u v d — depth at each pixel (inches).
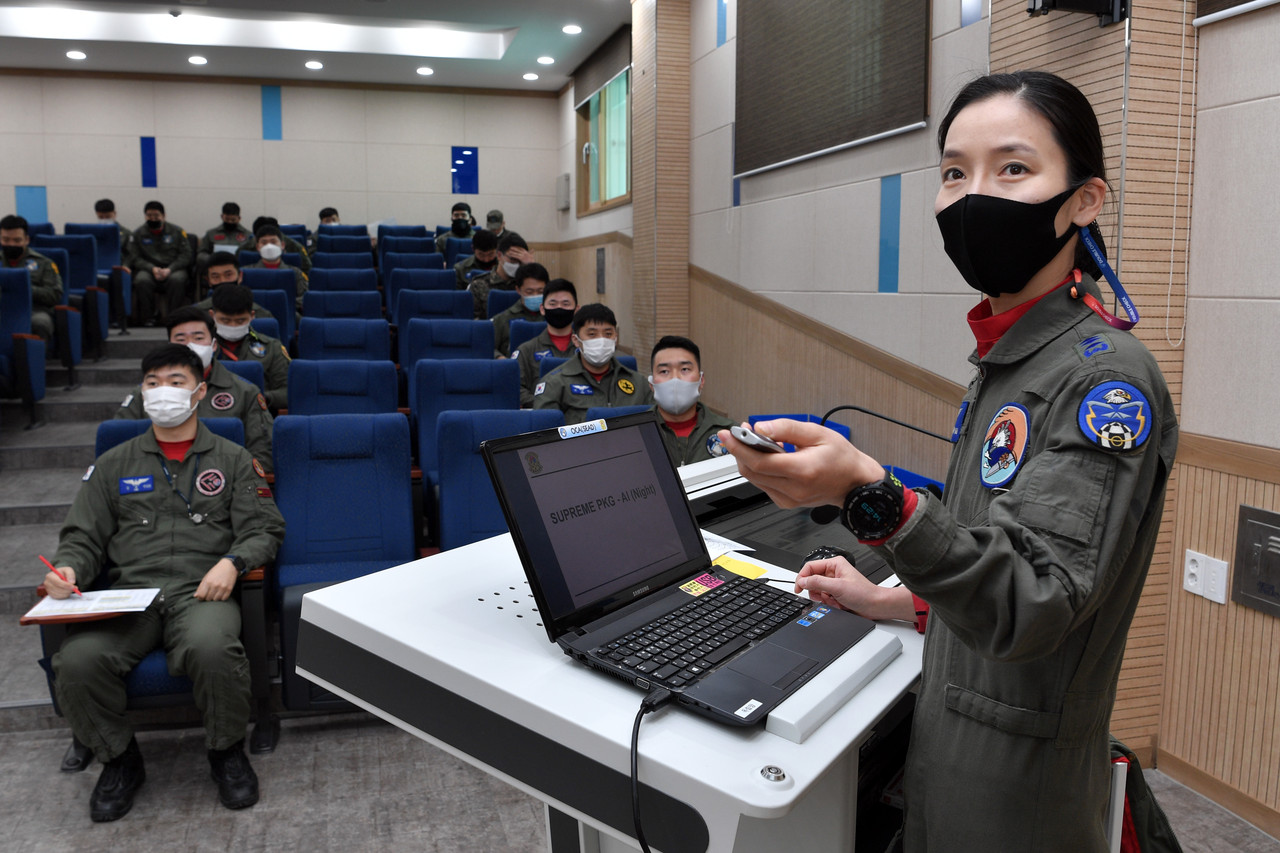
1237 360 87.0
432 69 400.2
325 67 398.0
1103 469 27.8
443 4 299.4
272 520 108.0
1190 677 94.7
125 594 95.6
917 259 136.0
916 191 135.7
